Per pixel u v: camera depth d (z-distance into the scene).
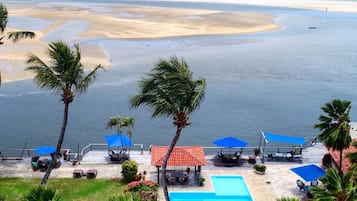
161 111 29.19
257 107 72.94
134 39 117.06
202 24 146.00
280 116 69.50
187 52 106.56
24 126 61.78
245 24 154.38
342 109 37.81
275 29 151.25
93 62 90.75
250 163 45.59
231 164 45.06
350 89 84.19
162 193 38.47
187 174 41.53
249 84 84.75
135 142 57.84
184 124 29.58
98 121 64.31
